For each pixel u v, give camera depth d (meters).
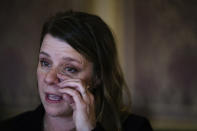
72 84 1.68
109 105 2.04
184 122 3.53
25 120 1.94
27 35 3.74
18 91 3.70
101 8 3.64
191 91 3.59
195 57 3.59
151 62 3.61
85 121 1.68
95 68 1.86
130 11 3.65
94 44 1.82
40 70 1.73
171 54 3.61
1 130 1.89
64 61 1.69
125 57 3.62
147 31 3.63
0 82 3.71
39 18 3.72
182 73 3.60
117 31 3.63
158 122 3.54
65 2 3.68
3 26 3.74
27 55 3.72
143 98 3.58
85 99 1.69
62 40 1.67
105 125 2.00
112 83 2.03
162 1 3.63
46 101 1.71
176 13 3.61
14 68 3.72
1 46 3.73
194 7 3.60
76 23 1.75
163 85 3.60
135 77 3.60
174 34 3.61
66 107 1.71
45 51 1.69
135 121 2.12
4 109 3.68
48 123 1.85
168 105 3.57
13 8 3.76
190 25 3.60
